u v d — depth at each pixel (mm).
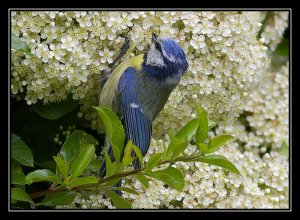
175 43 9758
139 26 9844
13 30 9156
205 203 9891
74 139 9156
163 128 10305
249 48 10500
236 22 10156
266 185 10656
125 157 8297
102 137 10352
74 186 8414
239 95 10508
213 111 10391
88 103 10141
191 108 10258
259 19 10805
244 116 11969
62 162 8281
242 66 10328
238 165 10641
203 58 10117
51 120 10094
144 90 9789
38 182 9664
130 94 9719
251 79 10469
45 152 9859
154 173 8188
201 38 9898
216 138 8172
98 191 9430
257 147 11664
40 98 9367
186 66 9789
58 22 9453
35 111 9539
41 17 9281
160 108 9977
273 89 12156
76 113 10234
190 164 10078
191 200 9852
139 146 9633
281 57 13062
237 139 11508
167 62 9727
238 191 10375
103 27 9633
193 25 9891
